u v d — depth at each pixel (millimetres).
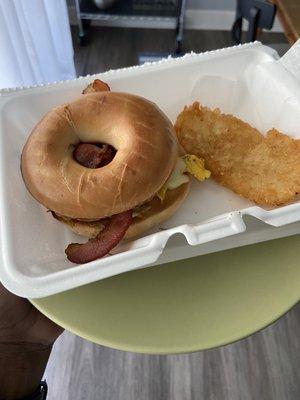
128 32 721
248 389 347
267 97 246
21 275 172
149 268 191
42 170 201
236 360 361
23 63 380
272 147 233
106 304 179
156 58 675
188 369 356
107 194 193
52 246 203
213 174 237
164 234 176
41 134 209
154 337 169
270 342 369
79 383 351
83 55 676
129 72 253
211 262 193
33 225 203
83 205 194
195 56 260
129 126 206
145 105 216
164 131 211
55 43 510
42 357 278
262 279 186
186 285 186
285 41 701
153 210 211
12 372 253
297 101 231
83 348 367
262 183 224
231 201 231
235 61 259
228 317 174
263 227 192
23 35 385
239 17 443
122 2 697
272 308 176
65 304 179
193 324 173
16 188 210
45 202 200
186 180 226
